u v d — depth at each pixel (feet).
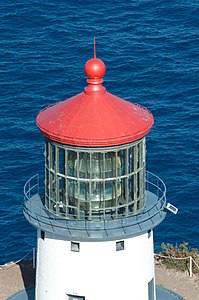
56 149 220.23
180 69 498.69
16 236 369.91
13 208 385.91
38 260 237.86
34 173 407.23
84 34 537.24
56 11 561.84
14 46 524.52
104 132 215.51
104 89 224.12
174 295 282.77
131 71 497.87
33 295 282.77
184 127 444.14
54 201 226.38
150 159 417.08
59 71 497.87
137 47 521.65
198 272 295.07
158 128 442.91
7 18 553.64
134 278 232.73
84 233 222.89
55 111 224.12
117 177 220.23
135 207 226.99
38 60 508.12
